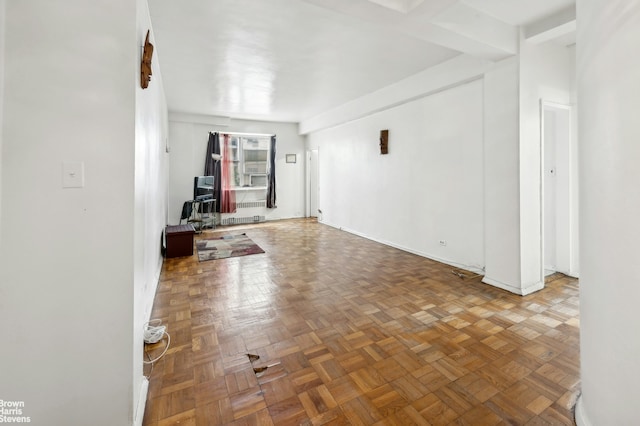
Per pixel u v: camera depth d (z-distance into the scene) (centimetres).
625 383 119
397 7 224
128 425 142
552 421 148
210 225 730
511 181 311
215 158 731
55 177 131
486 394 167
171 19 276
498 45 282
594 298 136
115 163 139
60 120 131
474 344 219
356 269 399
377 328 243
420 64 392
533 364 195
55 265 132
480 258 373
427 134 440
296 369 191
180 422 149
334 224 716
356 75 432
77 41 133
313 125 736
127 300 142
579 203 152
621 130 118
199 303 293
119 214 140
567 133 360
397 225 512
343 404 160
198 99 561
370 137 569
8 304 127
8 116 125
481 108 361
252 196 800
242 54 355
